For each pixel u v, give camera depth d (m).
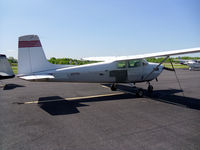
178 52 5.33
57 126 3.61
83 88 9.05
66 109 4.95
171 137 3.08
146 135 3.16
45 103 5.68
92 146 2.73
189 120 4.01
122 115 4.38
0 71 9.15
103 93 7.56
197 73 19.17
